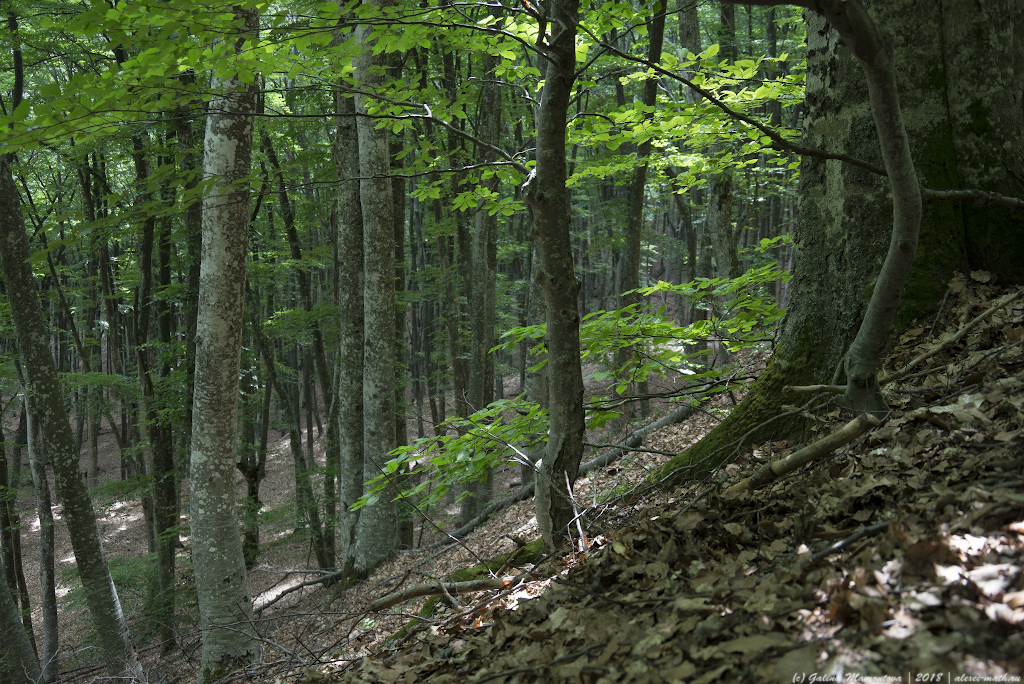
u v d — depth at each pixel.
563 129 3.47
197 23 3.12
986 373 3.16
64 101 3.03
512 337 5.31
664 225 35.16
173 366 14.86
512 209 5.12
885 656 1.52
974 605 1.59
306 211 15.87
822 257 4.23
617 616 2.28
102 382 14.54
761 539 2.54
